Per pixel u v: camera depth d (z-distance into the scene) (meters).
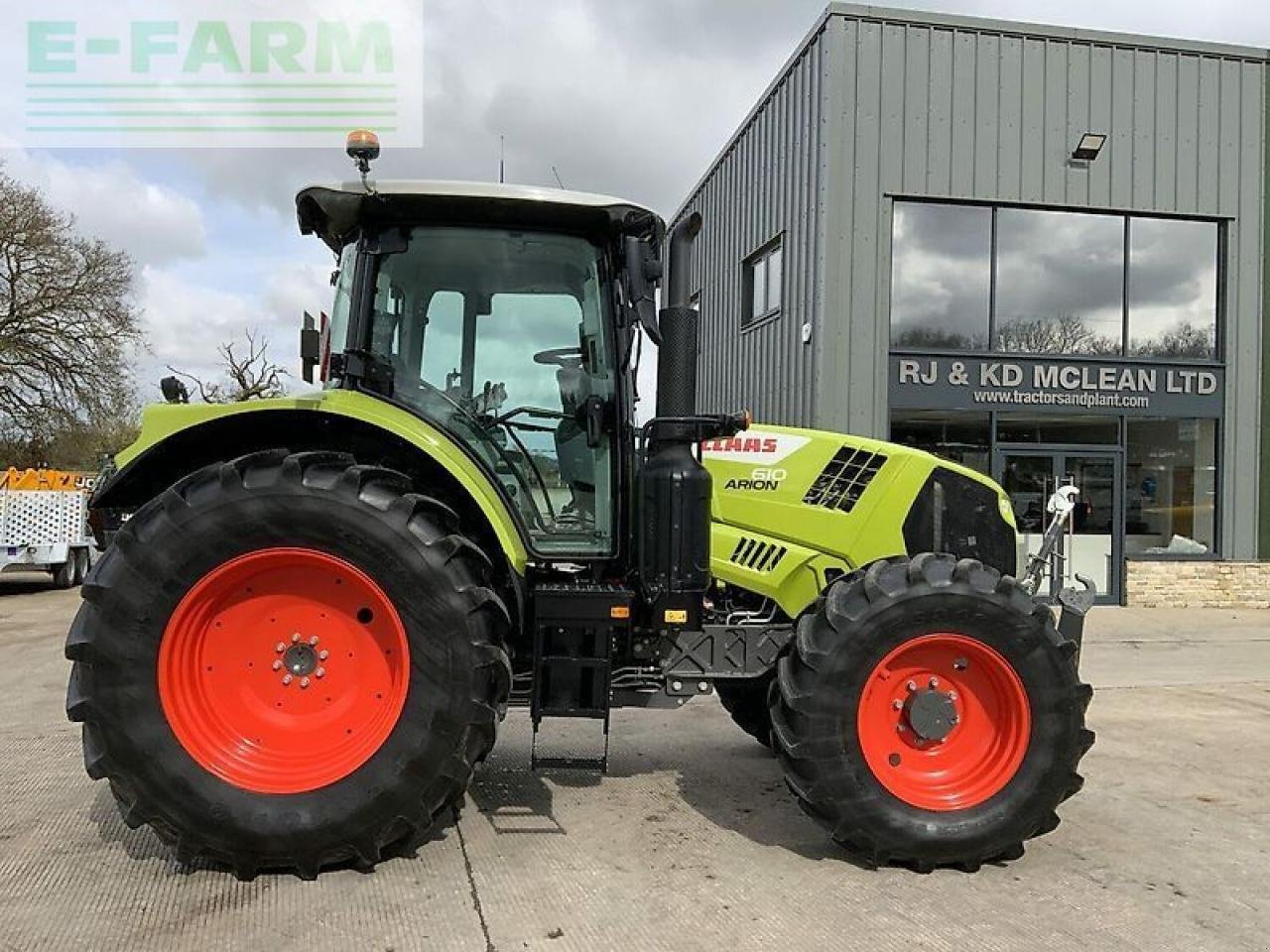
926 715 3.45
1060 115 10.76
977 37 10.55
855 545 4.03
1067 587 3.82
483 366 3.79
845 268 10.42
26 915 2.94
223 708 3.30
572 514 3.80
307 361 4.13
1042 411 10.91
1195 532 11.37
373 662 3.34
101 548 3.92
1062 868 3.46
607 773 4.56
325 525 3.20
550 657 3.46
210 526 3.19
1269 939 2.92
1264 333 11.32
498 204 3.63
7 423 22.64
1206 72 11.05
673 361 3.50
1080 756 3.45
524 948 2.78
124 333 23.62
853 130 10.36
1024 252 10.91
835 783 3.34
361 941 2.80
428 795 3.21
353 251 3.77
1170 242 11.22
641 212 3.70
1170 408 11.18
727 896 3.15
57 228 23.06
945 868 3.42
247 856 3.16
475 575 3.30
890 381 10.59
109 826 3.71
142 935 2.82
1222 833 3.85
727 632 3.88
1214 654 8.21
